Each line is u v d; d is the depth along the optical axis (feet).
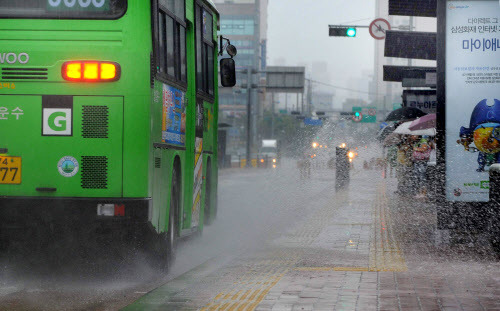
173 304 25.84
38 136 31.07
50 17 31.35
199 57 45.37
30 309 26.63
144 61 31.12
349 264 35.83
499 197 39.60
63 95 31.07
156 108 32.45
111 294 29.96
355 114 235.20
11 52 31.27
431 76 90.33
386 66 100.94
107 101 30.96
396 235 49.26
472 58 43.62
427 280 30.63
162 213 33.78
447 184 43.80
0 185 31.09
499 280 30.68
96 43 31.17
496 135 43.50
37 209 30.94
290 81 193.88
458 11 43.57
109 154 30.91
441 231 50.52
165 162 34.42
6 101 31.19
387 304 25.29
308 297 26.68
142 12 31.35
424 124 82.12
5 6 31.48
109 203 30.73
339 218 62.34
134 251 32.91
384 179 127.54
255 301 26.07
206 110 48.62
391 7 76.69
